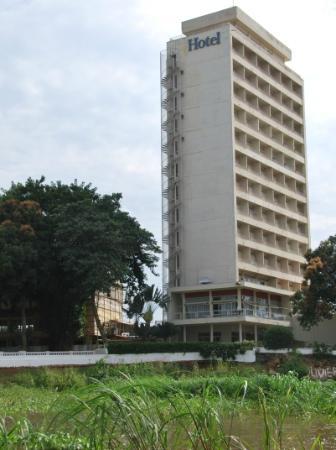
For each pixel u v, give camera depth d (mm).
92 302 58312
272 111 88312
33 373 41656
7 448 9734
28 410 23109
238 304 71500
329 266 62594
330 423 17672
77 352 49375
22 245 55219
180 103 79625
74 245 56625
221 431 10094
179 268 75750
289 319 75000
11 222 56344
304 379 24172
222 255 73688
